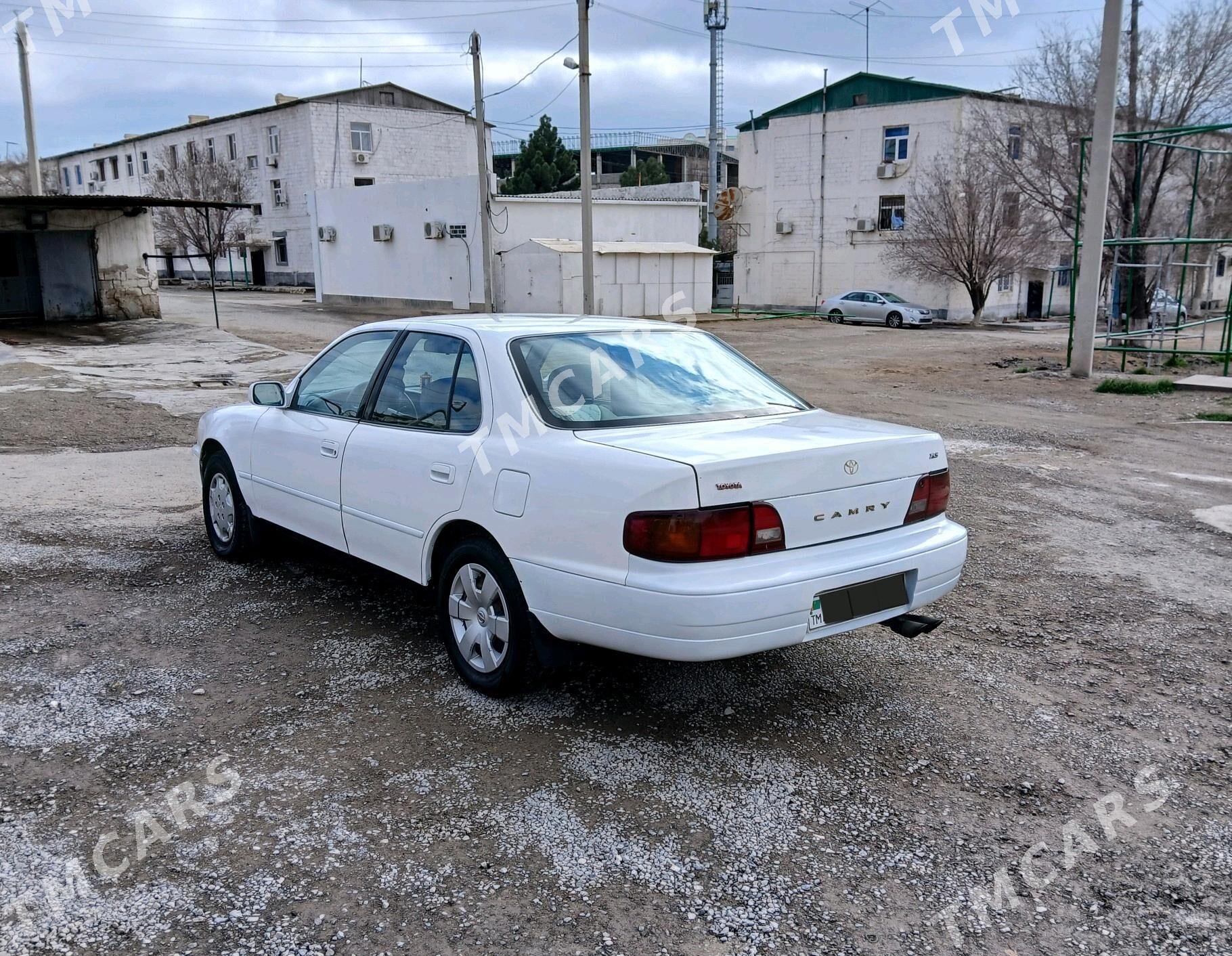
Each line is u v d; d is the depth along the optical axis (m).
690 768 3.33
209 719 3.65
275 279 48.81
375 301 35.38
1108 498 7.57
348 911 2.55
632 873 2.74
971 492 7.73
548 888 2.67
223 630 4.57
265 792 3.14
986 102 35.72
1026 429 11.15
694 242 33.88
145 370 15.99
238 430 5.36
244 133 48.03
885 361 19.95
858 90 39.09
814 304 42.28
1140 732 3.66
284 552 5.84
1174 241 14.99
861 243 40.22
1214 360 18.92
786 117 41.72
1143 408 12.95
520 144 57.41
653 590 3.13
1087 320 15.84
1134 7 22.36
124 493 7.37
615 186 58.62
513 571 3.63
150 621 4.67
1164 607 5.05
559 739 3.53
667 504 3.14
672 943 2.46
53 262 22.88
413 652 4.33
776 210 42.97
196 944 2.41
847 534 3.52
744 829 2.97
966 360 19.77
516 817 3.01
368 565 4.76
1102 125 15.03
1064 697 3.97
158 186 50.59
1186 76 22.58
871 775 3.31
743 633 3.17
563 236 30.77
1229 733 3.66
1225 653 4.44
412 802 3.09
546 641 3.61
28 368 15.09
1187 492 7.82
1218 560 5.91
